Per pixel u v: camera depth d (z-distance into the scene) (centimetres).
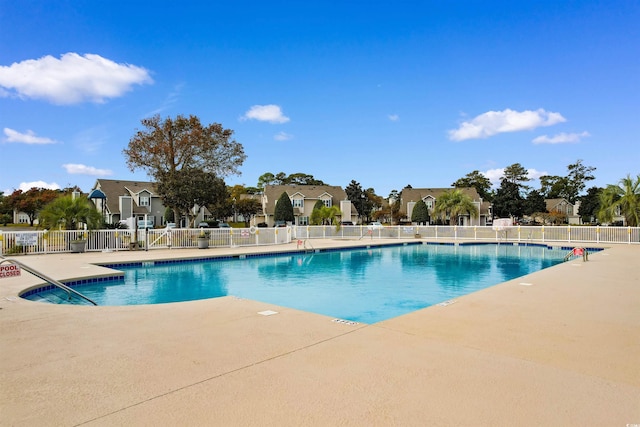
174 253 1906
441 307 704
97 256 1728
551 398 337
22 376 390
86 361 432
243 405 325
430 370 402
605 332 545
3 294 861
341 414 310
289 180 9006
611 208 3020
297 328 567
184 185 3231
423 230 3319
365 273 1566
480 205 5644
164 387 362
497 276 1502
